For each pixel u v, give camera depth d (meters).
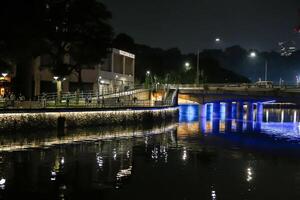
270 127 101.25
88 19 81.62
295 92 104.75
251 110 129.50
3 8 69.06
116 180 38.91
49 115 65.12
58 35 80.56
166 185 37.81
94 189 35.88
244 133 83.50
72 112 69.44
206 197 34.84
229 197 35.03
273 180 40.84
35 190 35.03
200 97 123.56
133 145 59.34
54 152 50.34
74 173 40.81
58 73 82.31
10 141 55.88
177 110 113.81
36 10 73.31
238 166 47.00
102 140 62.03
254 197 35.28
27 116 61.53
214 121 116.19
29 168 42.06
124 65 148.00
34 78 103.19
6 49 70.25
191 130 85.25
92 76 120.62
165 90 122.94
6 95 83.56
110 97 102.44
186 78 182.12
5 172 40.22
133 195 34.62
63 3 79.88
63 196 33.75
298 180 41.09
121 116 81.88
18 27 68.50
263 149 60.38
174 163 47.41
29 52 72.75
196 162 48.41
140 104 96.62
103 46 84.44
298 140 72.88
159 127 87.44
